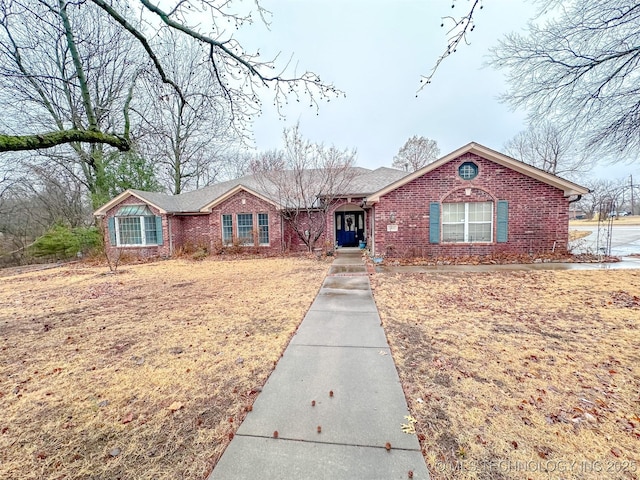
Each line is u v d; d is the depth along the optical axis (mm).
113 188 19156
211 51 4559
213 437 2543
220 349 4320
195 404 3025
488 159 11805
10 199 20031
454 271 9633
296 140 15102
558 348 4020
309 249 15742
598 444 2346
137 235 16828
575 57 7277
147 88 5586
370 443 2410
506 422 2621
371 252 14508
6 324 5844
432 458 2248
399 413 2773
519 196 11789
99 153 17266
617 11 6547
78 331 5328
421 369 3562
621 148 7996
